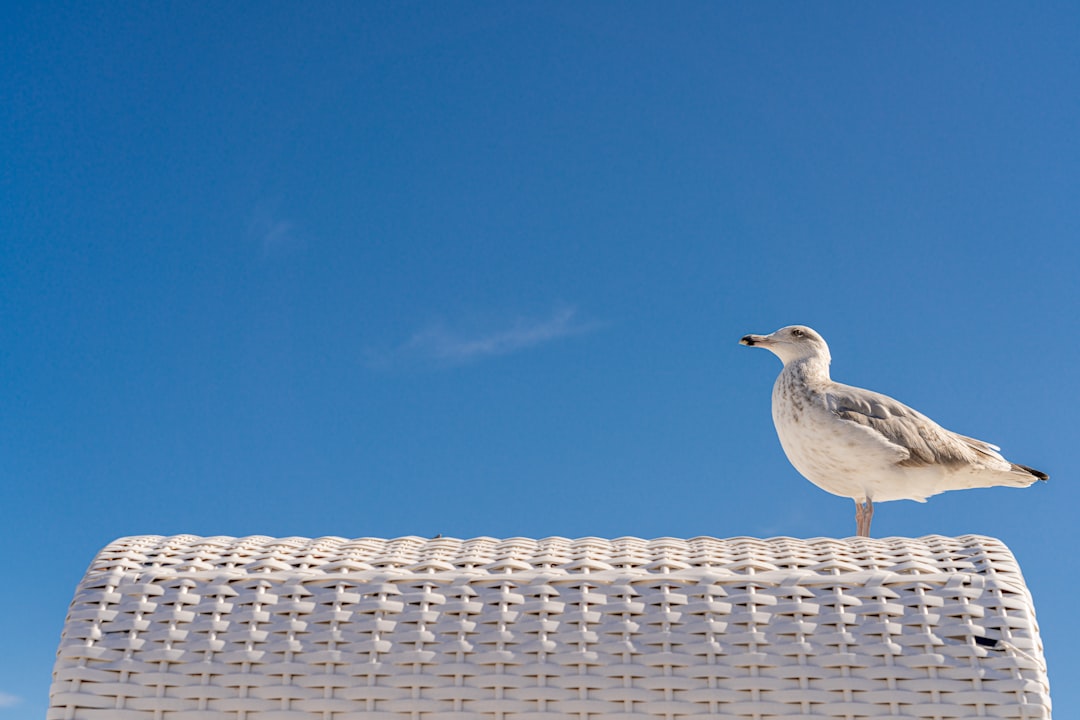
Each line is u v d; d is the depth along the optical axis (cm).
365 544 163
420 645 149
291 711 145
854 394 213
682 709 142
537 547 161
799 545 160
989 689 139
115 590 154
